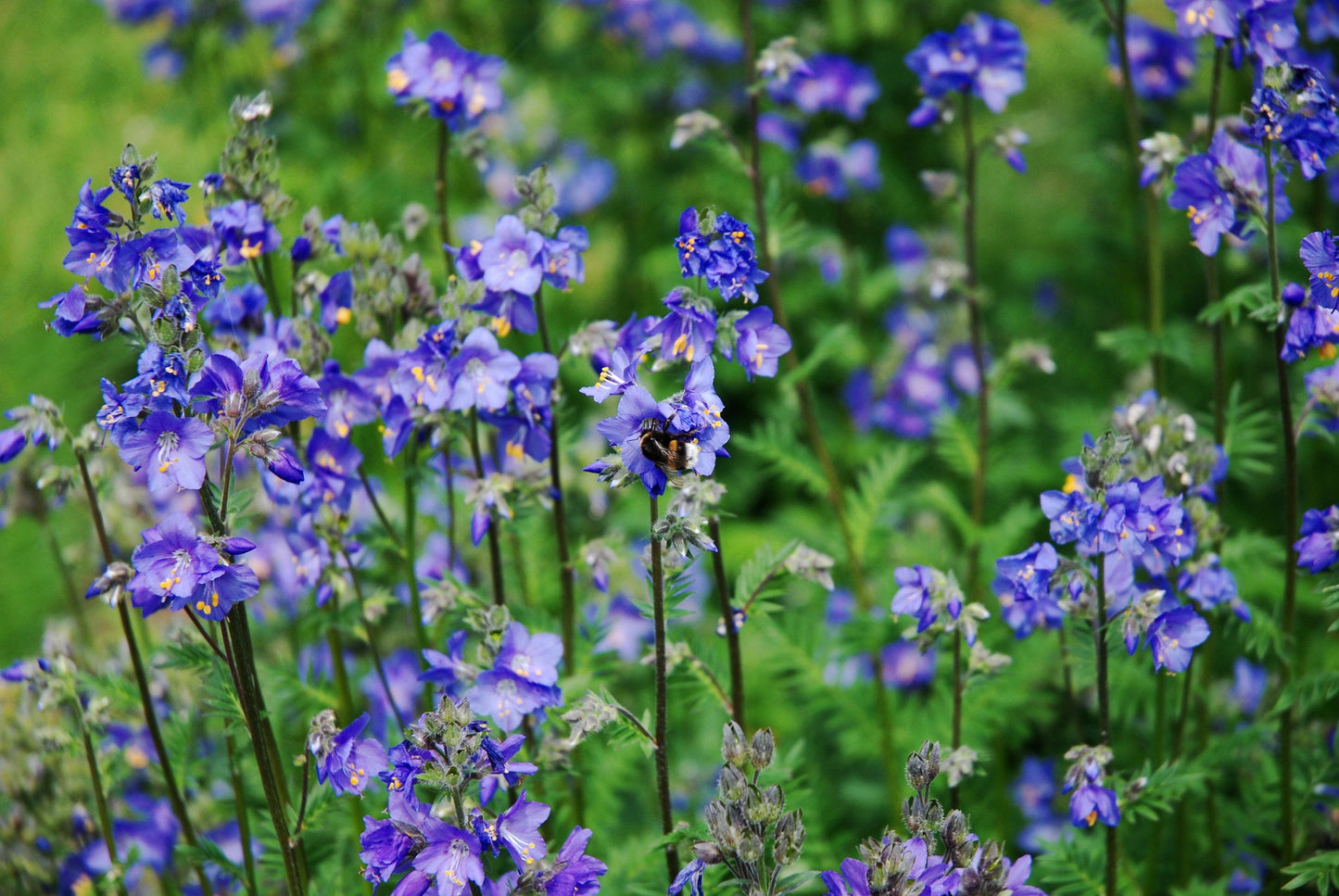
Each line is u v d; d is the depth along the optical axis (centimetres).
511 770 150
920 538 190
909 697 184
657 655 153
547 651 156
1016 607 162
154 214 152
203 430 149
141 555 149
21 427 157
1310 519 158
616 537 164
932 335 229
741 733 150
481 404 157
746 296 152
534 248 157
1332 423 161
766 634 178
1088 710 178
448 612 163
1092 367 239
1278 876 168
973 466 183
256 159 159
